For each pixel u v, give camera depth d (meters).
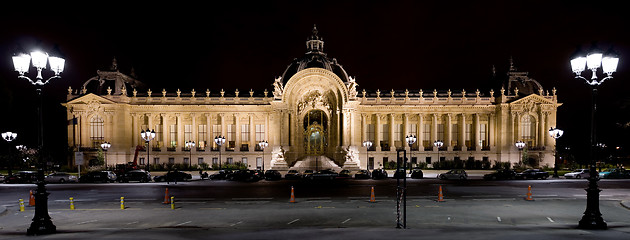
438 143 73.94
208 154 82.31
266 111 83.56
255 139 84.12
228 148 83.12
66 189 45.16
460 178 56.47
